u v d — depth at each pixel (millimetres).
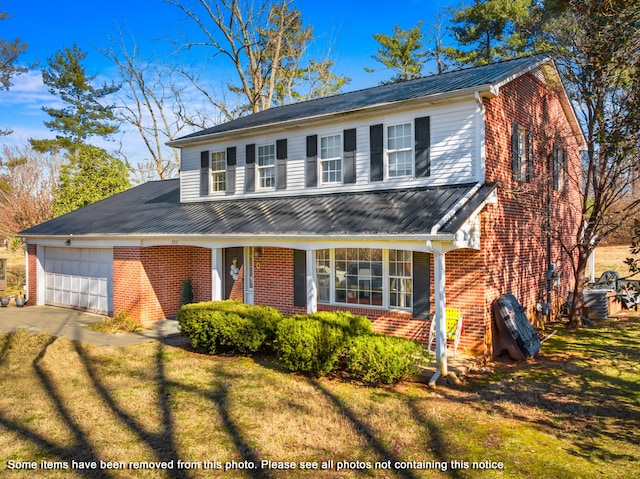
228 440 6449
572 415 7426
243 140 16062
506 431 6785
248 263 15344
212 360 10703
